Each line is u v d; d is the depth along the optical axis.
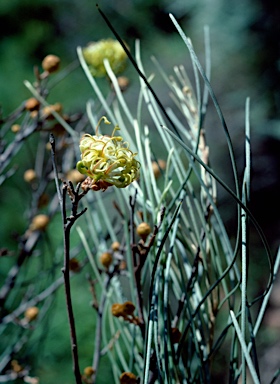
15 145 0.59
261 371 1.47
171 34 2.34
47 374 1.05
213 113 1.96
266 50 1.88
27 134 0.59
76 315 1.15
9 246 1.34
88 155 0.31
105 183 0.32
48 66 0.57
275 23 1.86
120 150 0.32
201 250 0.39
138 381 0.38
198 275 0.41
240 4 1.92
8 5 2.37
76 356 0.34
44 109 0.57
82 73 1.99
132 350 0.40
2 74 1.96
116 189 0.44
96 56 0.52
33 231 0.64
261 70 1.89
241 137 1.91
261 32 1.88
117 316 0.38
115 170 0.32
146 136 0.42
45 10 2.47
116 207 0.45
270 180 1.88
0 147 0.61
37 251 0.67
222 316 1.24
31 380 0.59
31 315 0.58
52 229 1.23
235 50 1.93
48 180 0.64
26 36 2.32
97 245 0.47
